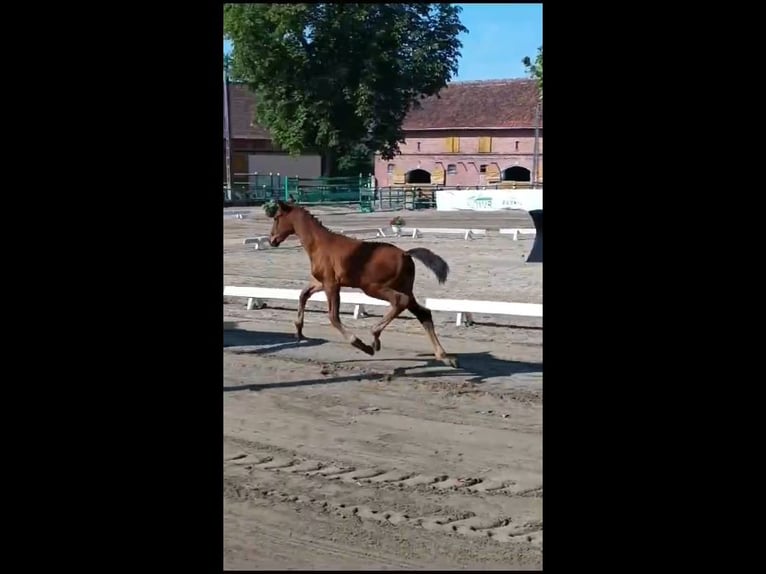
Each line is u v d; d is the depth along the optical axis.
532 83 53.75
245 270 19.38
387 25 40.59
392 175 55.12
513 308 12.01
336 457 7.05
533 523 5.73
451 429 7.78
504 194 37.78
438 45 41.78
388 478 6.59
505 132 51.91
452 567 5.11
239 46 41.16
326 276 9.91
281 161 51.12
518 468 6.77
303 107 41.56
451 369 10.00
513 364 10.23
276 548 5.39
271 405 8.57
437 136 53.84
